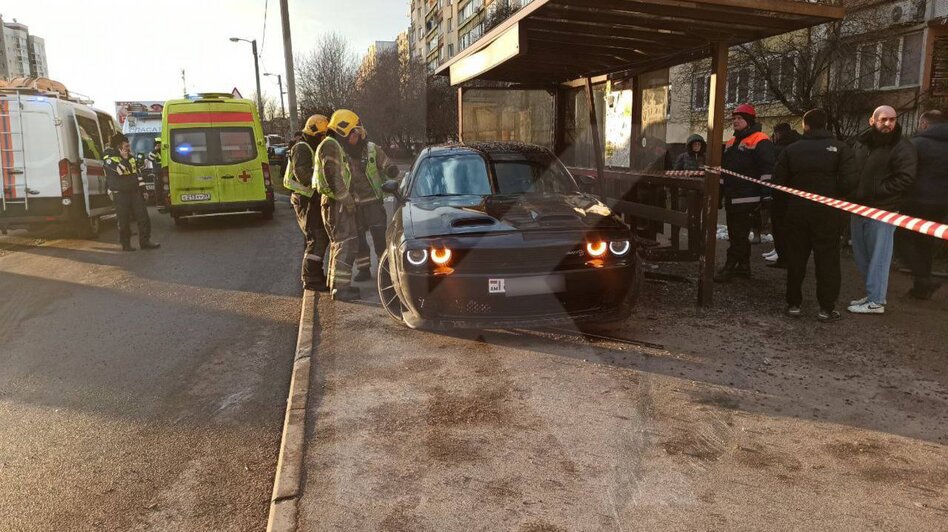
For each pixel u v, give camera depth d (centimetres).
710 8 403
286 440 246
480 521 170
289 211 1362
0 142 941
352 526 184
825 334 438
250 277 706
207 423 341
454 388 175
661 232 460
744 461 260
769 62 1344
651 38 475
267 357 444
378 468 185
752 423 297
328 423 195
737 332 439
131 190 895
